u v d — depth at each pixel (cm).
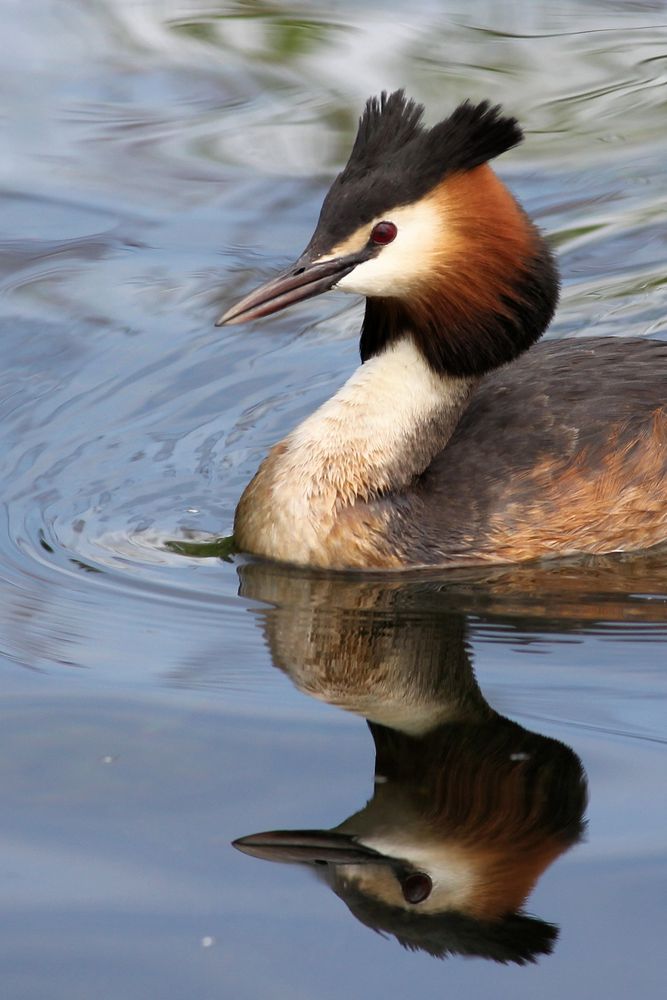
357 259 1192
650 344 1386
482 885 813
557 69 2169
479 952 762
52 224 1836
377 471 1244
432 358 1237
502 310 1216
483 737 958
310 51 2225
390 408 1246
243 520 1271
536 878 820
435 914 791
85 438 1467
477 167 1195
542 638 1105
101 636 1099
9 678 1024
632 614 1149
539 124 2048
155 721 970
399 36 2277
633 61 2197
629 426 1294
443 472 1263
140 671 1043
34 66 2189
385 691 1022
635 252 1809
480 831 861
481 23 2336
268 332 1694
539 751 940
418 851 839
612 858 832
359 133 1216
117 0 2419
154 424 1502
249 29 2302
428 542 1238
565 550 1270
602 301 1723
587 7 2398
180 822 862
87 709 984
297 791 895
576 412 1295
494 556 1245
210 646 1088
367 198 1181
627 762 923
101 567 1226
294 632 1115
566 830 858
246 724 970
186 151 1981
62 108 2081
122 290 1716
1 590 1173
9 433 1463
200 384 1576
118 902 792
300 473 1250
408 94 2066
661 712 984
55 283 1727
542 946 766
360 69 2164
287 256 1752
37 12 2366
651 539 1304
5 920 777
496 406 1309
